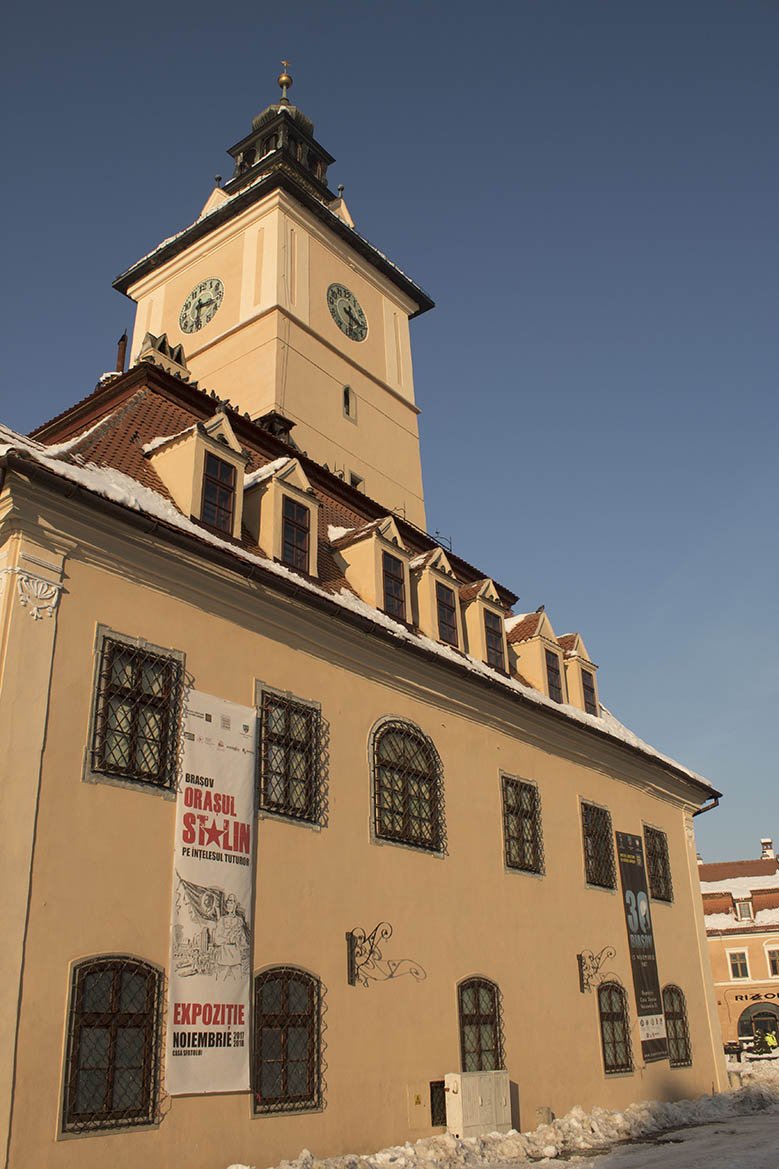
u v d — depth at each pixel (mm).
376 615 19484
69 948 12250
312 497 19484
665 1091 24188
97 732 13492
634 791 27422
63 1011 11938
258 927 14836
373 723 18453
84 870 12727
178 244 33469
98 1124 11883
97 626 13961
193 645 15297
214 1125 13211
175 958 13406
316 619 17422
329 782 17016
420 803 19172
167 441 17594
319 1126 14742
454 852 19562
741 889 69000
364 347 33156
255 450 22484
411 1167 14859
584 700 27547
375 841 17594
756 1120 22047
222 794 14883
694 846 30188
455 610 23234
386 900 17438
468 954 19047
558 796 23719
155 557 14953
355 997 16156
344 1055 15594
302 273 31281
